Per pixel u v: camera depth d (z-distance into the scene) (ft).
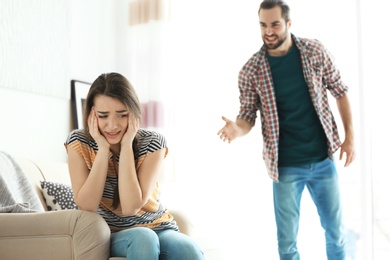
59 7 10.48
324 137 7.69
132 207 5.58
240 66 11.76
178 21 12.23
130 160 5.69
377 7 10.59
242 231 11.59
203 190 11.88
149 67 12.22
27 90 9.64
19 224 5.49
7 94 9.29
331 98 10.78
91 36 11.78
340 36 10.84
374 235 10.30
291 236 7.81
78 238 5.29
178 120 12.09
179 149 12.05
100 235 5.27
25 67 9.58
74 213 5.38
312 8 11.05
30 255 5.42
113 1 12.57
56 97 10.41
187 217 7.80
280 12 7.44
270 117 7.70
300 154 7.64
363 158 10.37
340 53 10.82
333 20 10.91
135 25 12.44
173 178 11.87
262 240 11.44
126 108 5.76
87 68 11.62
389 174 10.30
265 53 7.76
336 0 10.91
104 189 5.90
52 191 7.61
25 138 9.68
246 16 11.80
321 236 10.80
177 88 12.13
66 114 10.75
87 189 5.51
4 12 9.14
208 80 11.98
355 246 10.54
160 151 5.99
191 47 12.10
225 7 11.95
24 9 9.58
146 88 12.22
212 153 11.88
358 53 10.58
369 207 10.31
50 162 8.51
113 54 12.50
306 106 7.61
